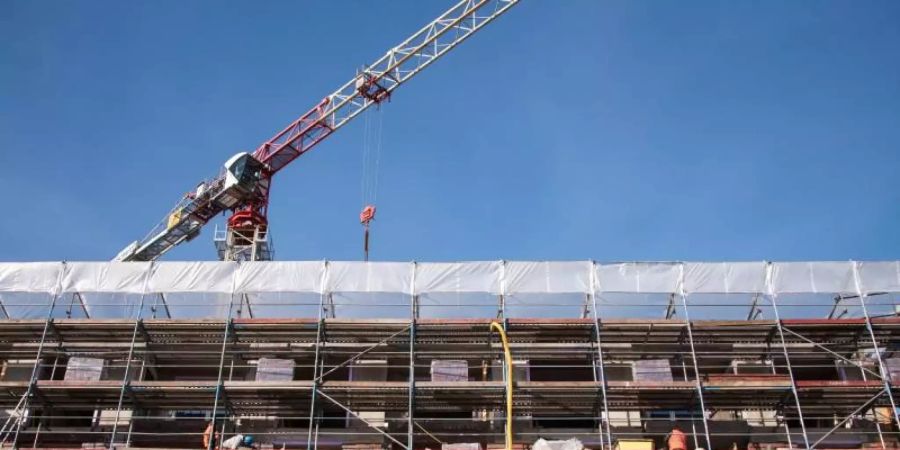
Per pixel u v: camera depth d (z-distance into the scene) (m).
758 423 38.19
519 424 38.16
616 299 39.81
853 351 38.78
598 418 35.25
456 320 37.19
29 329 37.78
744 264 39.41
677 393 35.81
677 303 39.66
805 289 38.97
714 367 39.91
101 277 39.97
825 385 34.97
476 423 37.53
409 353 38.28
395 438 37.16
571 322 37.25
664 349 39.16
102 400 36.88
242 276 39.81
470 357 38.19
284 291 39.59
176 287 39.72
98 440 37.50
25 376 39.59
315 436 34.22
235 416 37.72
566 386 35.22
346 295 39.97
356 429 37.62
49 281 39.91
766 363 39.81
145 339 38.47
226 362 40.19
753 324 37.06
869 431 36.25
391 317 39.31
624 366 39.91
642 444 33.91
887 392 34.72
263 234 78.44
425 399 36.56
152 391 35.75
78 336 38.34
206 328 37.59
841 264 39.34
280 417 37.91
